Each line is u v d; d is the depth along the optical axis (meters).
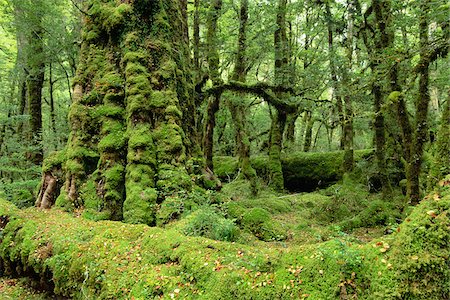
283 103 12.02
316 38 19.73
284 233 7.25
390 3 9.37
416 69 7.19
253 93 11.78
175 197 6.91
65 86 24.47
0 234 7.12
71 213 7.66
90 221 6.80
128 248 5.32
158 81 8.52
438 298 2.92
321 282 3.40
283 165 16.16
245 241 6.27
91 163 8.33
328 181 15.26
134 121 8.05
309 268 3.57
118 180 7.79
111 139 8.13
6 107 15.14
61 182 8.58
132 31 8.73
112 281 4.69
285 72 14.37
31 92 15.93
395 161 13.16
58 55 16.39
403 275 3.07
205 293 3.92
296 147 21.34
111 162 7.98
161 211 6.85
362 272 3.31
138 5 8.84
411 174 8.61
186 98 9.27
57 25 15.04
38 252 6.03
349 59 11.80
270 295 3.55
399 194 12.06
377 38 10.17
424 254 3.06
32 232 6.68
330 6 14.38
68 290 5.30
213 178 9.24
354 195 10.87
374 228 8.67
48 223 6.86
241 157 14.76
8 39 19.67
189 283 4.14
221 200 8.07
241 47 14.02
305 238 7.30
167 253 4.80
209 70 12.73
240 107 14.77
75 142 8.41
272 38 17.83
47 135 17.14
